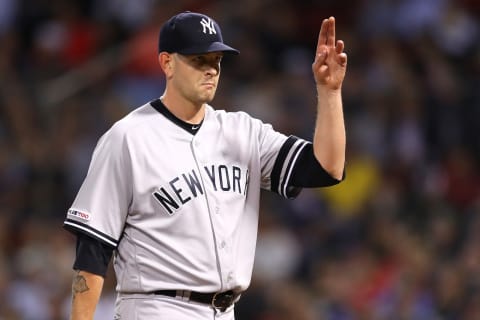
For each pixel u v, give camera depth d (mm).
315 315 38250
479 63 49875
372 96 48406
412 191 44812
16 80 49375
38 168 46000
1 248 41656
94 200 17953
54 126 48094
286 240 42312
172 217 17844
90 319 17969
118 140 18031
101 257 18000
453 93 48312
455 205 44906
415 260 39781
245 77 49781
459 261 38531
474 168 46375
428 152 46844
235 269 18141
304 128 47219
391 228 41688
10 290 37625
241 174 18484
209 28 18000
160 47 18312
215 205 18016
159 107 18391
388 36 51250
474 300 36469
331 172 18281
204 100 18047
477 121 47188
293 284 39719
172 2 52125
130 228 18109
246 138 18719
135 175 17859
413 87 48594
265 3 52344
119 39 51438
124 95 49000
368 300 39094
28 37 51938
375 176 45750
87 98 49312
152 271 17906
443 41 51000
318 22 52312
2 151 46656
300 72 50281
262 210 43281
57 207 44688
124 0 52688
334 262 40969
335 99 18172
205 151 18281
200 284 17844
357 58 50500
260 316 38469
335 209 44938
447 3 51938
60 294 38312
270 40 51312
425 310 37438
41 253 40375
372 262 40562
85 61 50719
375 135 46969
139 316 17969
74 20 52531
